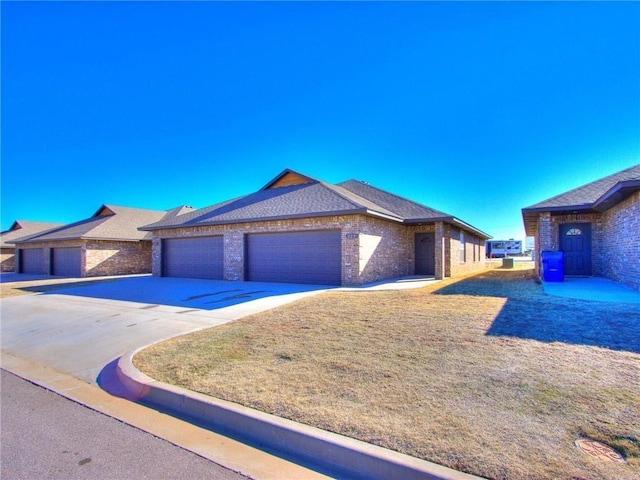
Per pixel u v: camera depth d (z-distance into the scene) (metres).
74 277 22.84
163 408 3.81
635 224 9.33
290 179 18.31
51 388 4.62
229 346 5.53
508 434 2.65
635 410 2.95
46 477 2.54
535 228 20.05
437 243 15.09
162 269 19.05
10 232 33.47
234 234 15.85
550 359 4.18
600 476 2.14
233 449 2.92
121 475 2.55
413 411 3.09
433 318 6.49
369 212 12.70
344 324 6.46
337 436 2.75
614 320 5.84
